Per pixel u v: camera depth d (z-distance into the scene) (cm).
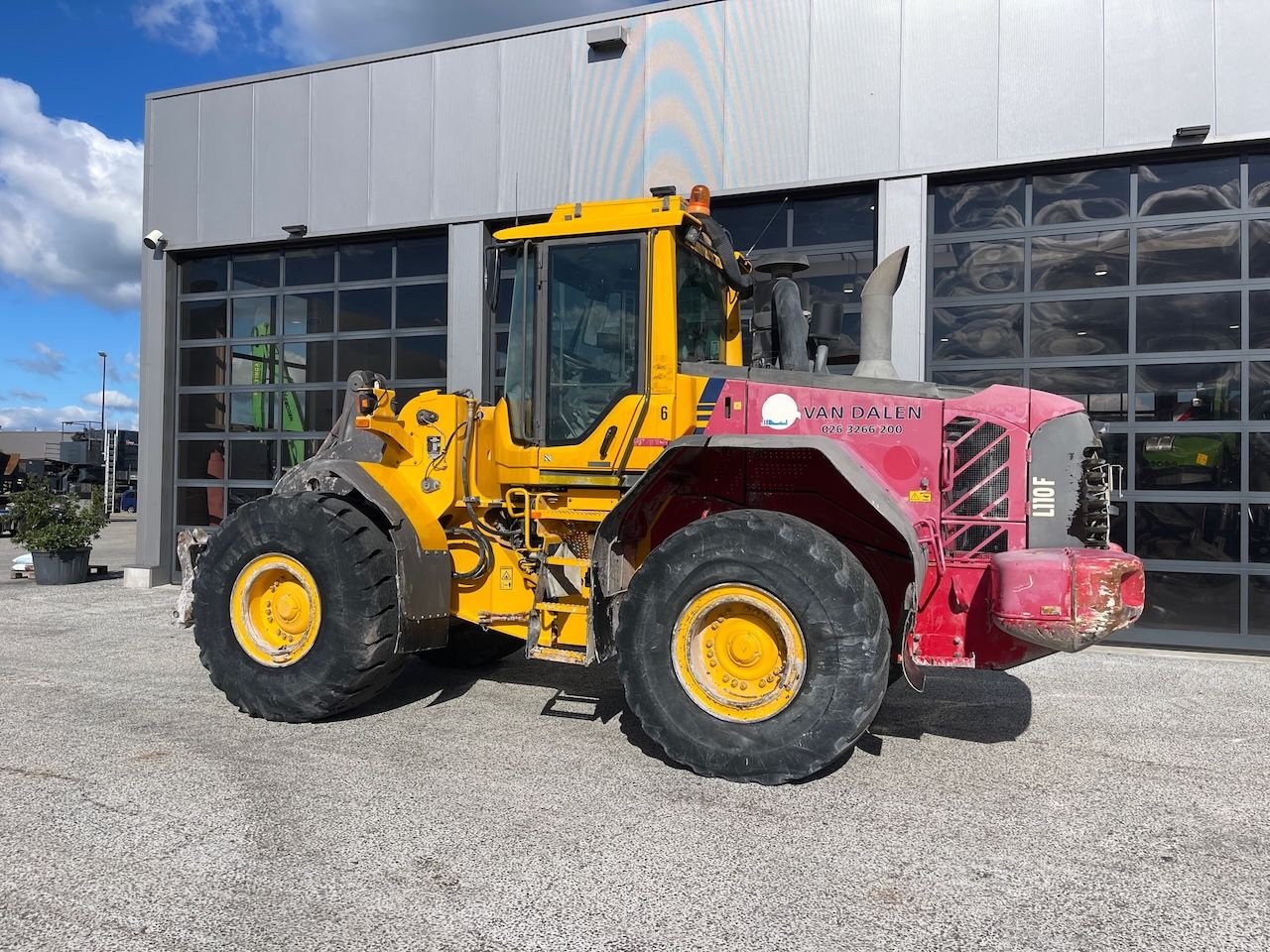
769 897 258
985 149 719
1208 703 506
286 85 954
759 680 363
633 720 448
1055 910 254
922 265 738
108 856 281
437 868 275
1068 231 719
